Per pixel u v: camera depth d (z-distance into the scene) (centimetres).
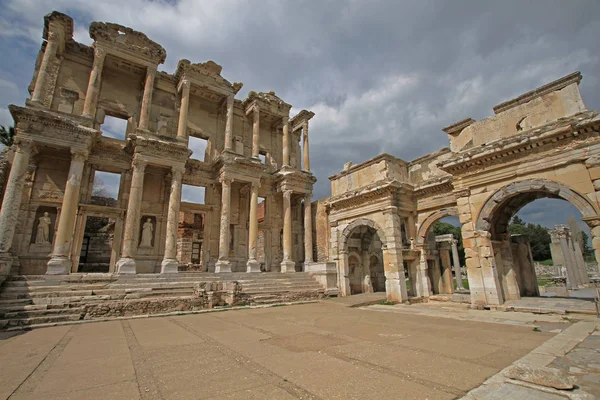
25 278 1698
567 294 2389
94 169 2411
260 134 3519
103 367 667
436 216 2156
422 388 524
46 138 2019
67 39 2422
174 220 2341
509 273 1722
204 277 2216
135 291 1750
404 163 2397
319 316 1430
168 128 2794
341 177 2570
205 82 2853
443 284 2688
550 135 1367
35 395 510
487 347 799
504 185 1541
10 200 1816
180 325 1222
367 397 489
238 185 3142
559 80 1421
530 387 522
